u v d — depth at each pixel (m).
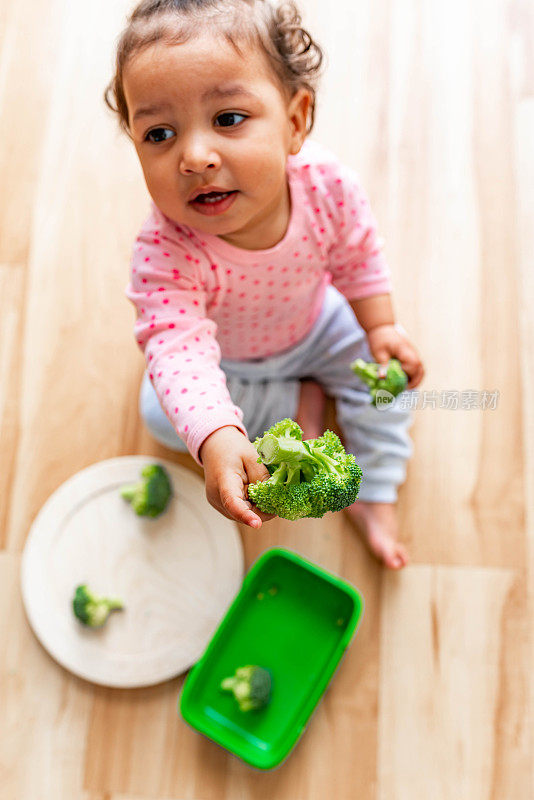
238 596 1.24
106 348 1.41
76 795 1.25
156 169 0.87
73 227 1.45
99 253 1.44
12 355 1.41
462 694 1.26
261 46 0.85
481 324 1.39
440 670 1.27
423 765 1.24
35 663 1.30
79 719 1.27
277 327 1.17
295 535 1.33
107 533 1.32
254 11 0.86
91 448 1.38
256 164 0.86
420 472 1.35
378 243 1.13
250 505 0.81
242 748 1.20
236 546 1.31
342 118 1.46
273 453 0.73
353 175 1.08
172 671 1.27
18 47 1.52
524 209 1.42
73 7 1.53
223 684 1.23
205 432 0.86
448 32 1.48
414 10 1.49
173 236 0.98
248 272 1.03
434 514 1.33
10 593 1.32
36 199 1.46
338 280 1.16
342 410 1.32
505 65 1.46
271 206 0.97
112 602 1.29
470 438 1.36
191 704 1.24
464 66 1.47
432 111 1.46
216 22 0.82
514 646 1.28
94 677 1.27
